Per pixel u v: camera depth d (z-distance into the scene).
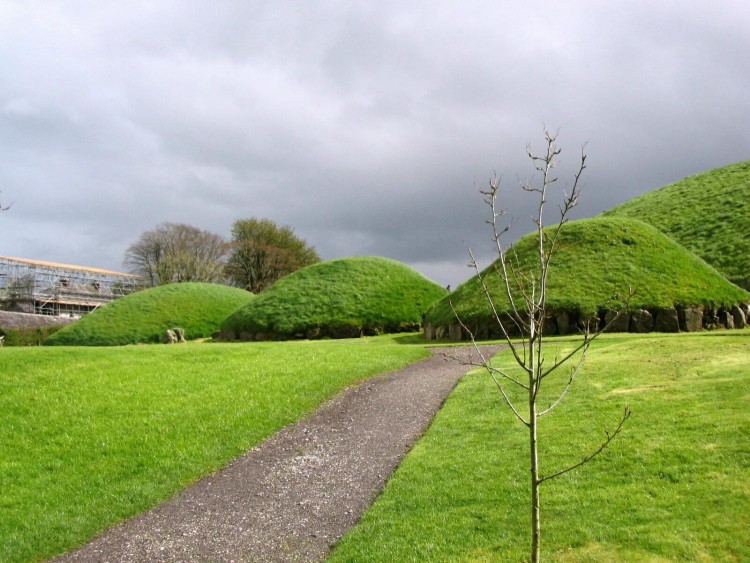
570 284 35.00
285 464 13.06
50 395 17.42
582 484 9.91
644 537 8.00
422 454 12.55
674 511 8.57
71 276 95.75
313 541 9.48
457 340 35.53
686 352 19.53
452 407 16.00
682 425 11.73
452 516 9.50
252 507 11.02
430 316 40.53
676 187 74.25
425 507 9.98
